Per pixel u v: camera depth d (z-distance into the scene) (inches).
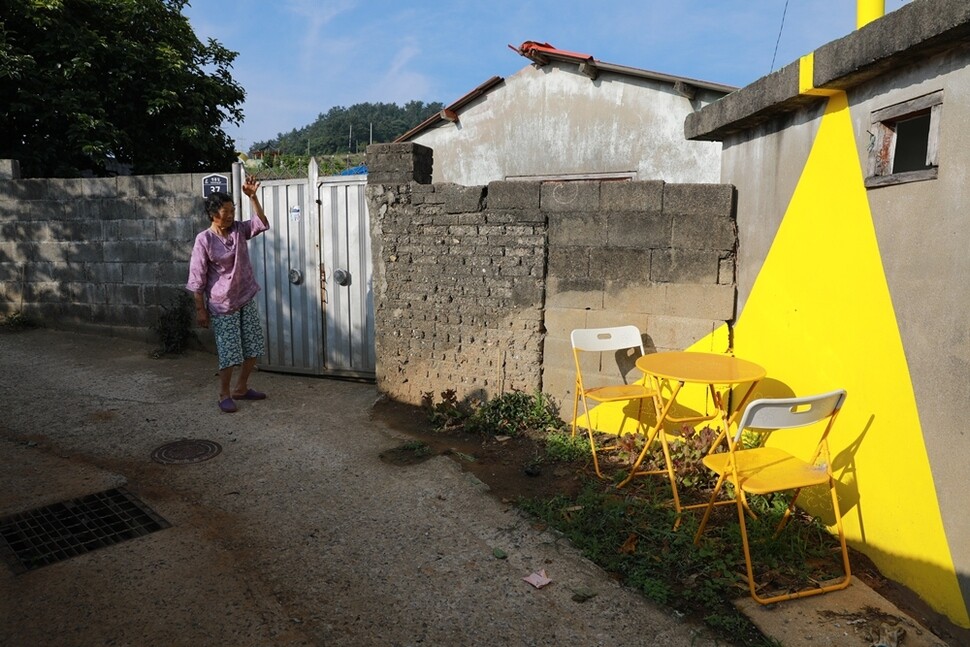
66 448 184.9
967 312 107.4
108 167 428.5
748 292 181.6
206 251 211.8
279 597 119.0
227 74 514.3
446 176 464.8
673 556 133.4
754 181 179.2
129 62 419.5
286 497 159.3
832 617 117.3
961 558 108.2
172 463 177.2
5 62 358.9
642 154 414.0
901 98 123.8
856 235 136.7
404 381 231.6
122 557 130.6
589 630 112.7
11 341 304.0
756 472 134.4
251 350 227.9
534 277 208.2
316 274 260.2
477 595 121.6
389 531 144.0
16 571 124.9
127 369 267.6
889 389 126.6
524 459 186.5
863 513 134.3
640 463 170.4
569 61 415.5
